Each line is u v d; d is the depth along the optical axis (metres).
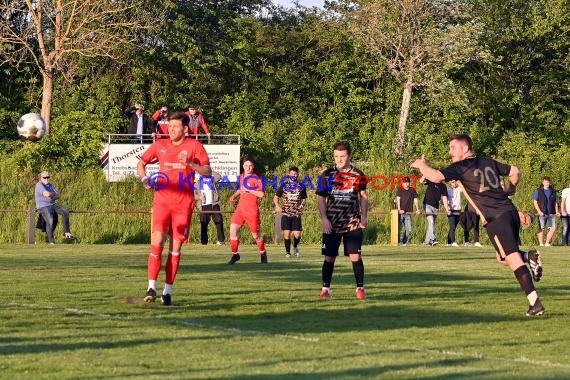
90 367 17.75
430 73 98.38
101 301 28.80
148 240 78.00
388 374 17.34
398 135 98.25
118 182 82.19
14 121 96.88
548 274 43.59
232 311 26.84
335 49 108.31
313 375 17.19
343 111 104.81
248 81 105.50
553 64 108.44
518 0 108.25
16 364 18.00
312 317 25.80
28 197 80.38
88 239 76.50
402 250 65.62
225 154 83.75
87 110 96.38
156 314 25.89
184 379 16.66
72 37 91.94
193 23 104.62
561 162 94.12
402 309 27.91
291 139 97.38
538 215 78.19
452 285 36.34
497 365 18.66
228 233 79.25
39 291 31.75
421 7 97.38
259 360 18.72
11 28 95.38
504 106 105.94
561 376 17.48
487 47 104.25
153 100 100.88
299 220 56.31
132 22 94.50
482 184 27.58
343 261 50.59
